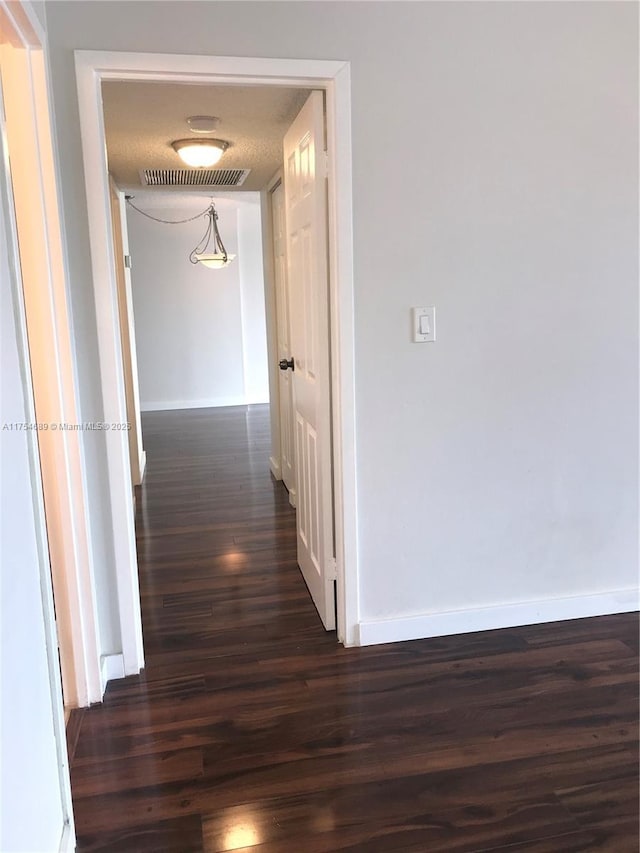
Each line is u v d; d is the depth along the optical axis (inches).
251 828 66.4
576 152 92.9
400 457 96.0
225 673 93.6
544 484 101.7
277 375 179.2
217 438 243.9
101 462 87.4
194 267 299.6
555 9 88.6
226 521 154.6
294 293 116.9
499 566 102.7
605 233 96.1
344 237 87.9
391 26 84.8
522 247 93.8
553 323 97.0
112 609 91.5
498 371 96.6
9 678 47.1
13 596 48.9
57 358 79.7
